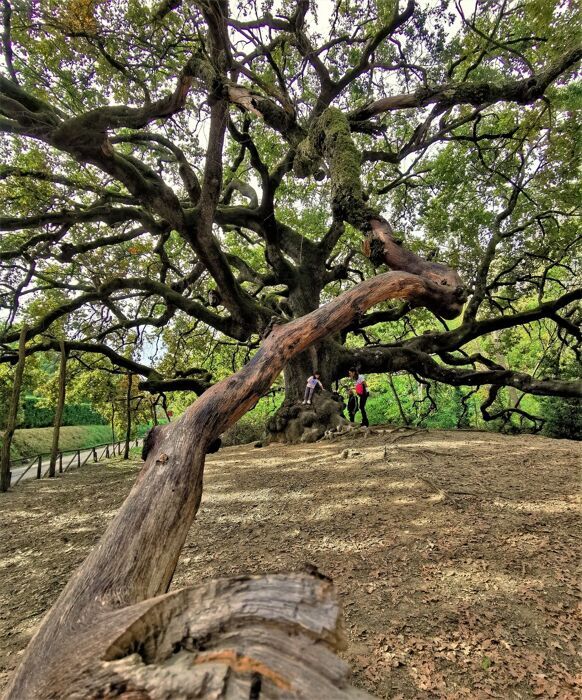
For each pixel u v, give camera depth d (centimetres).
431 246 1500
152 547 139
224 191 1436
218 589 89
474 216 1354
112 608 109
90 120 691
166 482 166
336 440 1002
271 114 614
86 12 677
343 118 541
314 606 81
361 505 535
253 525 521
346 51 948
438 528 443
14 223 958
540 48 832
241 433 1642
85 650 90
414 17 805
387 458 732
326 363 1225
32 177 962
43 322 1152
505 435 985
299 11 714
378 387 2712
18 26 768
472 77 1008
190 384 1417
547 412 1469
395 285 351
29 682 92
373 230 436
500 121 1155
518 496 513
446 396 2458
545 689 235
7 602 412
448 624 295
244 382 239
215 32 591
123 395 2208
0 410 2175
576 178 1272
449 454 742
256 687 70
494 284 1411
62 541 575
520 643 272
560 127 1044
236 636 79
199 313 1241
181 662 78
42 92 895
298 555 425
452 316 403
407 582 352
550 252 1508
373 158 1061
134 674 77
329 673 72
